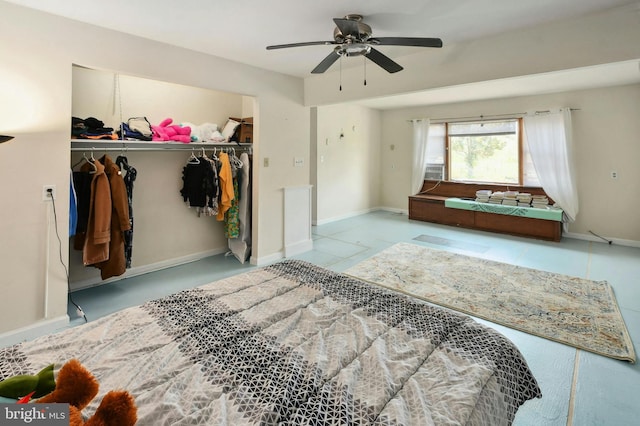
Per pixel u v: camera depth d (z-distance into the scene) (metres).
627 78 4.45
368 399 1.09
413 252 4.62
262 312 1.65
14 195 2.34
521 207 5.55
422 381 1.18
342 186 7.01
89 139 2.90
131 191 3.33
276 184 4.23
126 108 3.56
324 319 1.60
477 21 2.65
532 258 4.38
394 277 3.70
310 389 1.13
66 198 2.57
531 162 5.84
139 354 1.32
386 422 0.99
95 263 3.04
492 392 1.17
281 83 4.14
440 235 5.64
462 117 6.49
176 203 4.08
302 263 2.43
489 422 1.08
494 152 6.26
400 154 7.60
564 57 2.64
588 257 4.40
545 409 1.79
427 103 6.68
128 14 2.46
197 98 4.17
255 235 4.11
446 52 3.24
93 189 2.88
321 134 6.43
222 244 4.64
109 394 0.87
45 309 2.52
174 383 1.15
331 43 2.39
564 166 5.31
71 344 1.37
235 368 1.23
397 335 1.47
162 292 3.29
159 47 3.02
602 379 2.03
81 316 2.78
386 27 2.75
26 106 2.35
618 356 2.22
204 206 3.91
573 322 2.70
